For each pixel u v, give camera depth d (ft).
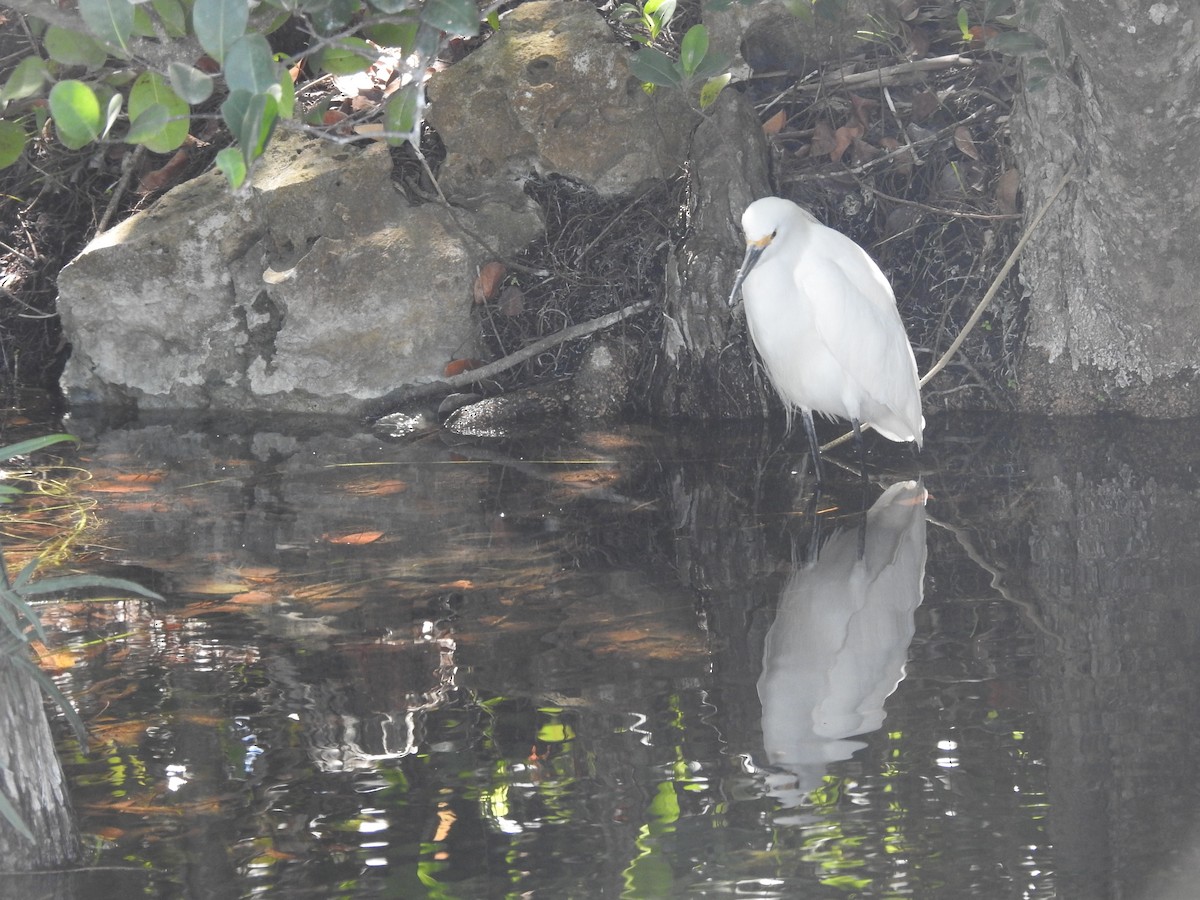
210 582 23.84
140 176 42.63
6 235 43.06
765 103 41.11
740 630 21.30
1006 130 38.37
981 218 37.01
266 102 12.63
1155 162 29.22
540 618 21.98
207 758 17.12
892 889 13.88
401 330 37.40
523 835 15.10
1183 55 25.95
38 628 14.24
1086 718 17.63
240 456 32.78
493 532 26.58
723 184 36.99
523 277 38.93
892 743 17.15
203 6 12.84
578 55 39.04
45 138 42.80
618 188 39.29
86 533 26.66
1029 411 35.37
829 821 15.25
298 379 37.60
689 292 36.11
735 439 33.94
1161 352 33.65
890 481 29.68
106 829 15.43
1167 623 20.70
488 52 39.81
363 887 14.17
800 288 30.89
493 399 36.04
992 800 15.65
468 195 39.65
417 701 18.78
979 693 18.53
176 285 37.88
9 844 14.42
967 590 22.63
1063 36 29.55
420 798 16.01
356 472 31.19
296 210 37.68
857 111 40.27
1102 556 23.91
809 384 31.55
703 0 31.83
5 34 42.14
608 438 34.12
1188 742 16.87
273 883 14.26
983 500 27.78
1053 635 20.45
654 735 17.57
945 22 42.19
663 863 14.47
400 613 22.27
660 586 23.38
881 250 38.01
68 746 17.49
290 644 20.97
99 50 14.71
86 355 38.75
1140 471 29.27
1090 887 13.83
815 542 25.62
